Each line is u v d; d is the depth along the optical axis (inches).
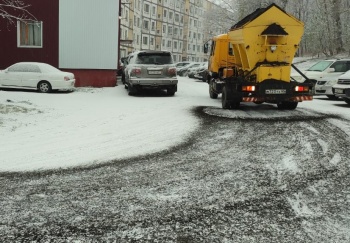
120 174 216.8
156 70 639.8
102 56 826.2
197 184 199.9
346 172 220.8
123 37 2265.0
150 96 665.0
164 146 286.5
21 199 177.6
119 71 1104.2
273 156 256.7
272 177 211.9
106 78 837.8
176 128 358.6
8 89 725.9
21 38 811.4
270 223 153.6
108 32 820.6
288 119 413.1
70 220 155.3
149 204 172.7
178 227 149.7
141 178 209.8
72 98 605.3
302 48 1752.0
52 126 367.6
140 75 636.1
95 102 559.5
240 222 154.5
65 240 138.4
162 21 3070.9
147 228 148.6
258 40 461.1
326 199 179.3
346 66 665.0
